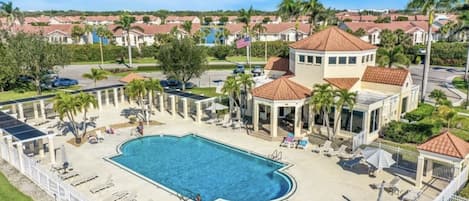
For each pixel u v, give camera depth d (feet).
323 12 242.37
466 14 206.18
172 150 115.34
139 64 314.14
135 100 177.37
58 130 133.49
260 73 238.07
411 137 116.67
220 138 124.26
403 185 87.35
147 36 406.62
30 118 148.77
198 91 200.13
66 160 102.06
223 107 139.54
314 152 110.01
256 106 126.11
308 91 129.08
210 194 85.76
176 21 600.39
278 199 81.41
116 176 94.02
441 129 124.36
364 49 133.59
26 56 186.70
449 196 75.82
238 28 428.56
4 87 204.95
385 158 86.74
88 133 129.59
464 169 83.82
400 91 129.59
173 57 194.18
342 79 132.26
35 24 472.85
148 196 83.10
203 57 202.28
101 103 164.25
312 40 139.64
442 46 292.61
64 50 212.02
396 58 182.60
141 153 112.47
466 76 224.33
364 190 85.25
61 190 77.92
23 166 94.07
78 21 600.80
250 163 104.53
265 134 125.08
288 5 241.76
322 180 90.89
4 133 110.01
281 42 352.08
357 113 121.39
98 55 331.16
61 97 114.73
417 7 168.96
